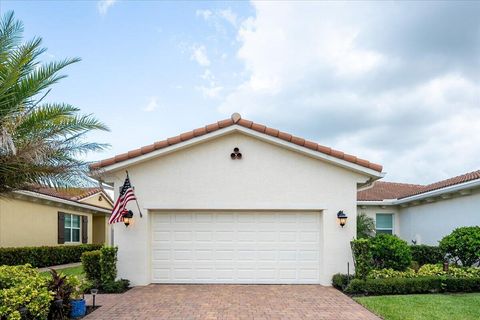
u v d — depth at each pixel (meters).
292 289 13.02
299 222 14.34
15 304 8.00
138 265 13.77
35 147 9.52
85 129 11.03
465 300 11.02
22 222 20.30
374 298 11.45
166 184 14.08
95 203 30.89
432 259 16.72
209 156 14.18
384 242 13.73
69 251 23.52
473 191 15.82
